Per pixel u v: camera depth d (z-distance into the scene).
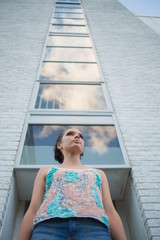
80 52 5.63
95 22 7.75
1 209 1.88
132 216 2.27
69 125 3.22
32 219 1.23
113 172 2.46
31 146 2.76
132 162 2.52
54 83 4.27
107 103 3.74
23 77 4.26
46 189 1.33
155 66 4.93
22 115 3.25
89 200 1.18
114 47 5.88
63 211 1.09
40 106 3.64
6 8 8.27
